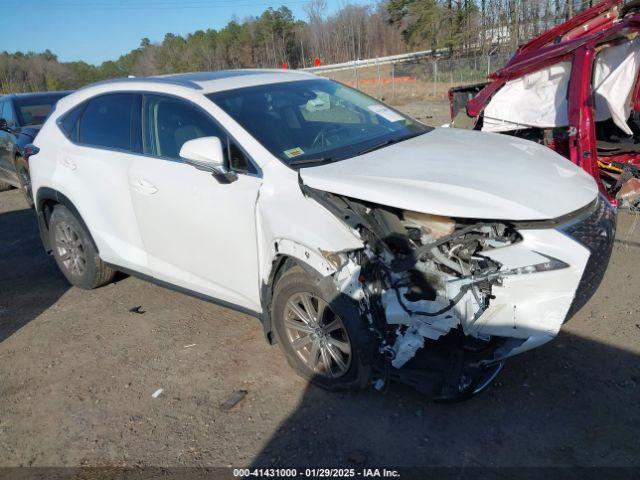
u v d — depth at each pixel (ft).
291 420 10.28
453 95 24.85
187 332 13.96
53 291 17.39
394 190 9.43
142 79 14.44
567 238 9.10
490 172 10.19
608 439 9.11
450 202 9.04
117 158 14.05
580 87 16.96
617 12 20.80
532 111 19.40
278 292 10.86
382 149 11.91
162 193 12.80
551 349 11.64
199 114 12.51
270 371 11.90
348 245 9.50
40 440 10.50
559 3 96.02
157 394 11.48
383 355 9.67
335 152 11.79
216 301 12.95
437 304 9.21
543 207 9.19
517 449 9.07
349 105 14.23
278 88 13.73
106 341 13.91
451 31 127.44
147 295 16.42
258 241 11.12
